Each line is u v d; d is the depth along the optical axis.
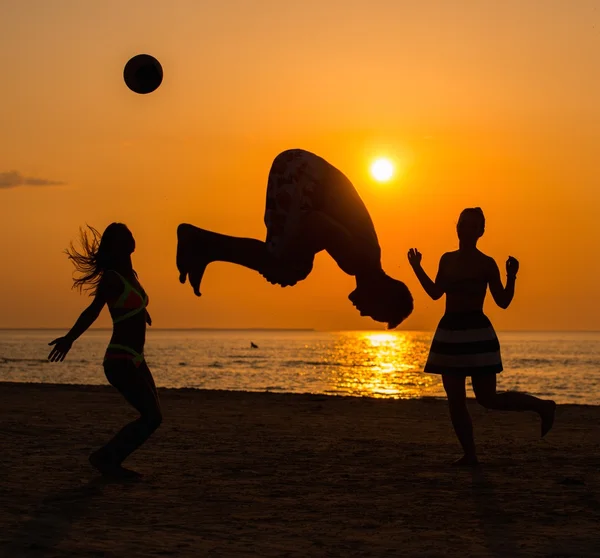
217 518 5.75
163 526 5.50
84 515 5.79
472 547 5.02
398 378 58.62
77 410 12.59
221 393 16.23
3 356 104.12
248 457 8.41
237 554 4.82
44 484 6.91
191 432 10.35
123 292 7.03
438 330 7.91
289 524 5.59
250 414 12.47
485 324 7.79
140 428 7.19
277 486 6.91
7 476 7.26
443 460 8.26
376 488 6.83
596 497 6.46
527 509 6.05
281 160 7.63
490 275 7.71
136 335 7.14
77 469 7.63
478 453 8.73
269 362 93.19
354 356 121.19
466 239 7.81
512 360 108.38
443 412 12.88
